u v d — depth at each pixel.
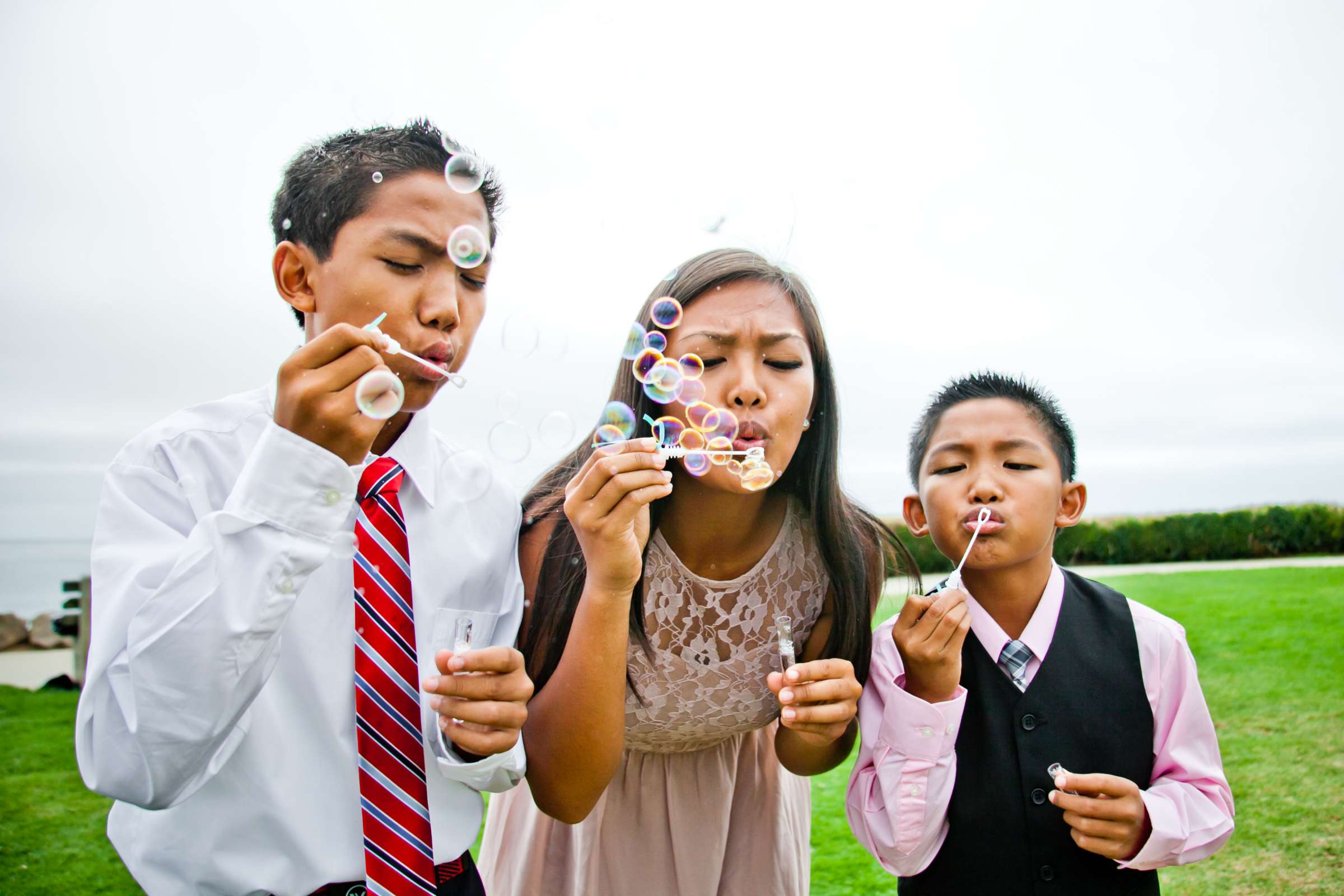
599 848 1.66
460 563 1.27
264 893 1.06
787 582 1.61
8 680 5.21
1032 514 1.45
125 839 1.11
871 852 1.49
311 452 0.96
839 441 1.55
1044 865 1.42
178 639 0.93
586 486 1.19
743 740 1.77
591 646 1.25
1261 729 3.45
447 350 1.15
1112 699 1.47
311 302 1.20
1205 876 2.38
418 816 1.09
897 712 1.41
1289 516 8.27
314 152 1.24
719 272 1.39
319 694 1.11
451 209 1.15
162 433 1.14
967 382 1.60
